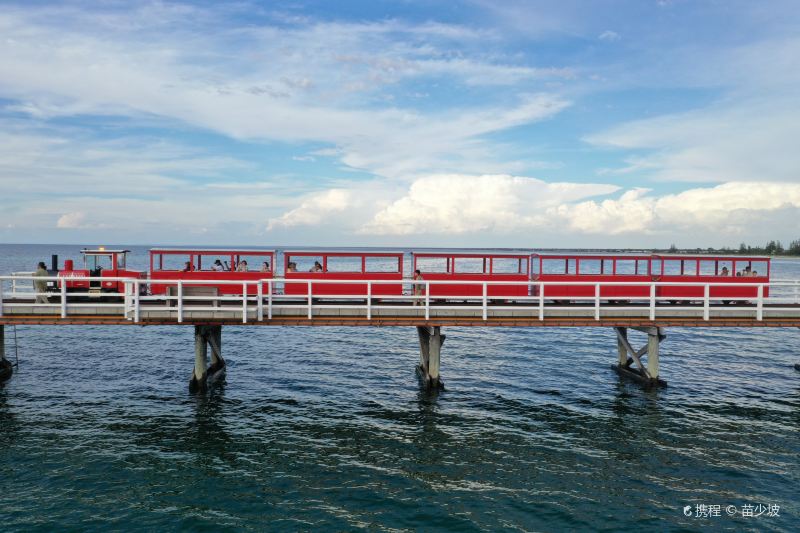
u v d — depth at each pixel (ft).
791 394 73.97
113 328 124.26
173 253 77.77
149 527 40.27
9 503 43.29
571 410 66.85
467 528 40.81
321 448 54.95
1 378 77.97
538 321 67.21
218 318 62.95
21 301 79.00
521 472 49.96
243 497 44.96
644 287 81.30
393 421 62.69
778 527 41.14
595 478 48.91
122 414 63.77
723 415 65.21
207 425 60.70
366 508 43.47
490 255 79.97
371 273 78.33
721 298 79.20
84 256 79.46
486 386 77.15
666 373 84.89
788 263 479.82
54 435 57.11
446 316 68.39
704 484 48.01
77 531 39.52
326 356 95.66
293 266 78.02
